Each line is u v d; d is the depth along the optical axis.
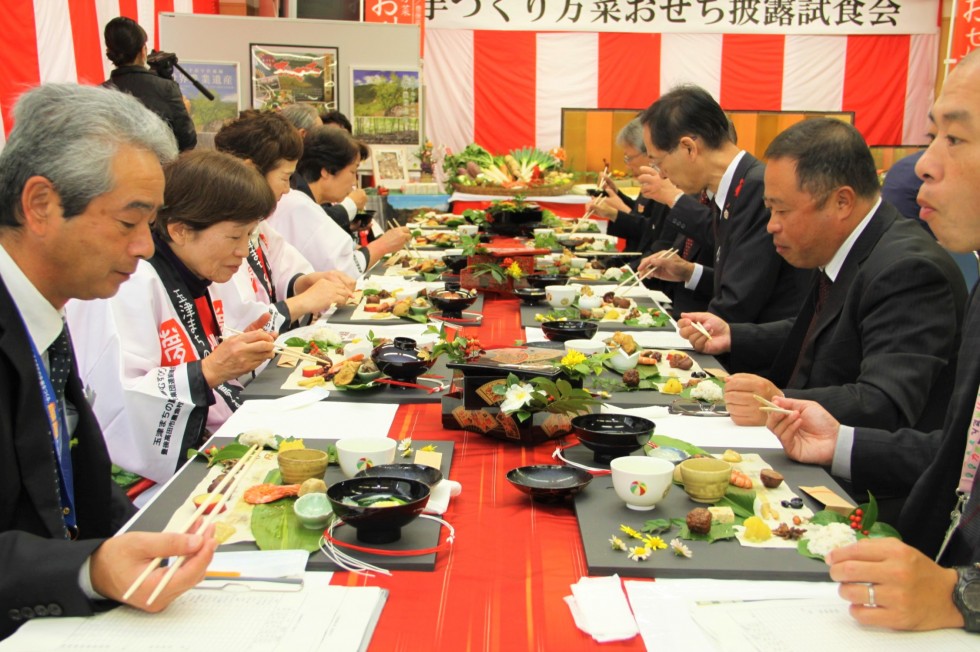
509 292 3.98
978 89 1.49
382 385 2.38
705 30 11.03
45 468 1.48
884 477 1.91
